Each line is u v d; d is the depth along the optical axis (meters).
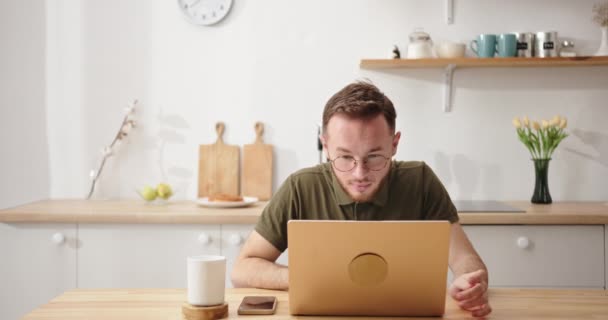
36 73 3.02
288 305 1.31
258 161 3.02
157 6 3.02
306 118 3.03
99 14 3.01
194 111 3.04
